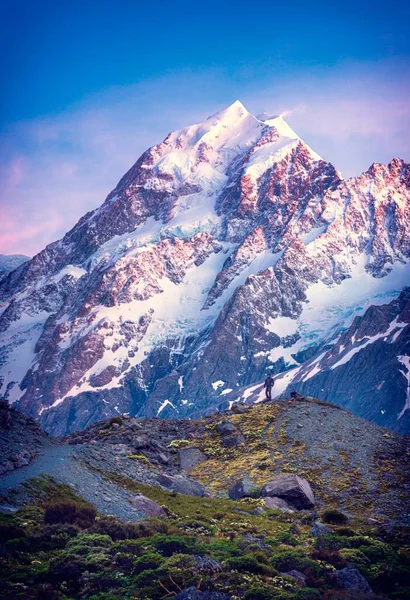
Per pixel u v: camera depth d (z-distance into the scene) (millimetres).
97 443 73000
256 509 60375
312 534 53906
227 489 67750
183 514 55875
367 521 59219
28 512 47125
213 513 57750
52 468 56188
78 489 54031
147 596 38344
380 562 47312
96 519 47281
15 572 40156
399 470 69000
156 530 47938
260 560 44312
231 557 43500
